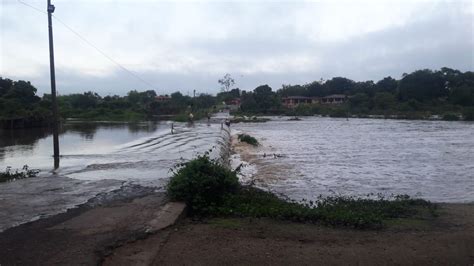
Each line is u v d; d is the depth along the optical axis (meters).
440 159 22.44
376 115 100.69
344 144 31.45
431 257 5.98
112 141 28.81
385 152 25.80
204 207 8.16
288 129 53.22
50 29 17.72
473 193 13.53
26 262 5.36
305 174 17.16
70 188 10.59
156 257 5.66
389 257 5.91
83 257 5.50
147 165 16.03
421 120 79.81
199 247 6.08
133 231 6.61
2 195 9.68
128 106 83.06
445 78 108.25
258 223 7.44
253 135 41.38
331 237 6.75
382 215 8.44
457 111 92.69
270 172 17.45
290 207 8.23
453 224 7.98
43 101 59.44
